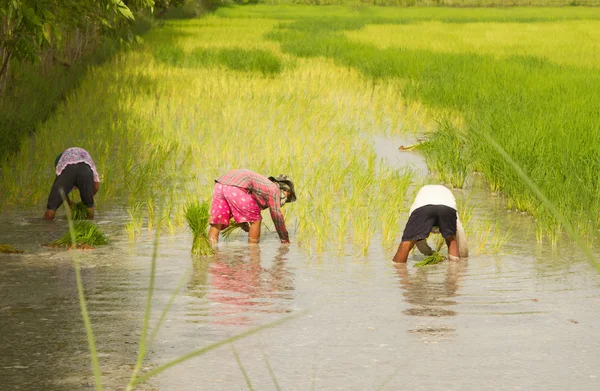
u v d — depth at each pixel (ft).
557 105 85.56
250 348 27.35
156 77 129.29
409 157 74.79
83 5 77.92
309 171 64.64
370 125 92.22
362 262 40.81
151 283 12.00
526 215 53.06
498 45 215.31
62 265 39.17
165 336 28.60
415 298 34.06
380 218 49.88
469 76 125.90
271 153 70.03
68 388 23.58
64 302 32.86
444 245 44.60
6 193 54.95
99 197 54.95
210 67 148.97
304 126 85.92
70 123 83.46
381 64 147.23
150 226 47.78
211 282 36.45
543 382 24.38
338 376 24.81
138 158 69.41
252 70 144.66
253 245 44.34
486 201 57.77
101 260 40.34
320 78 133.18
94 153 70.38
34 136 79.66
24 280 36.32
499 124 73.97
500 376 24.85
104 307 32.14
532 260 41.24
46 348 27.22
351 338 28.58
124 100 100.58
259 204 44.45
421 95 108.58
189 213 42.16
